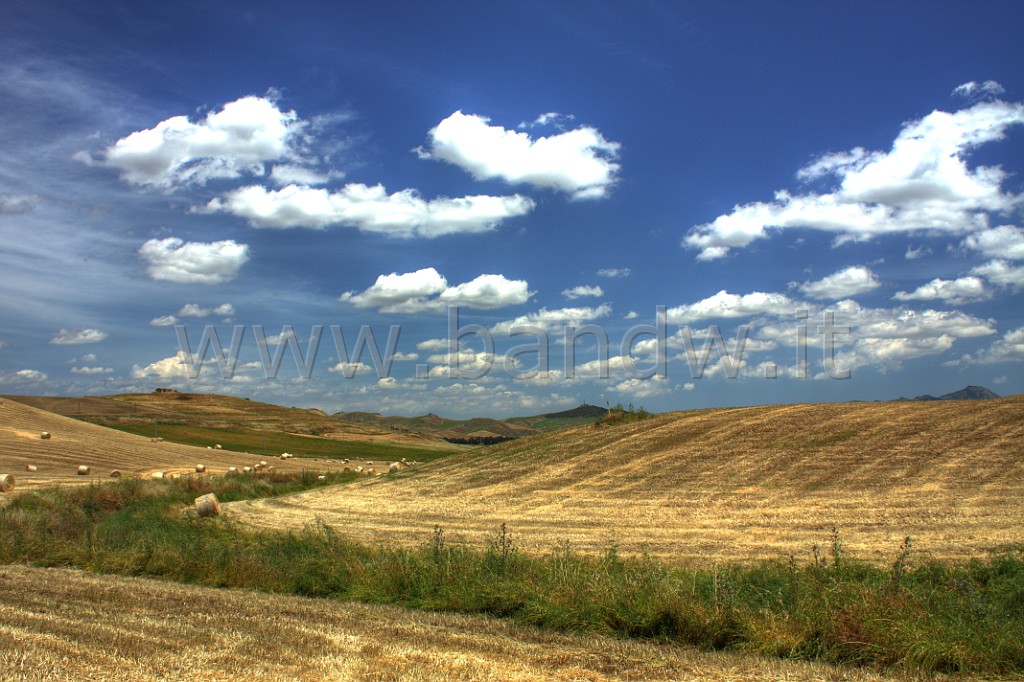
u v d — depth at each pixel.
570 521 19.86
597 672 7.41
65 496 24.55
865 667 7.69
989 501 17.61
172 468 42.44
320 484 36.53
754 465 25.27
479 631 9.08
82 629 8.72
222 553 14.17
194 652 7.84
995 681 7.23
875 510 17.81
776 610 9.05
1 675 6.90
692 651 8.28
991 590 9.96
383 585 11.61
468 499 25.38
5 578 12.60
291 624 9.20
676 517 19.19
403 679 7.06
